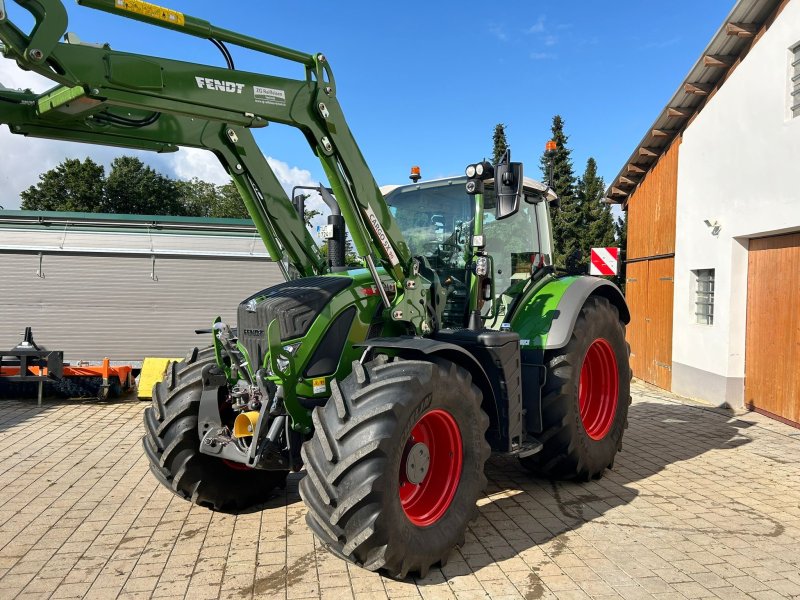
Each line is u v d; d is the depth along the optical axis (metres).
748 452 5.63
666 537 3.68
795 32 6.26
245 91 3.09
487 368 3.89
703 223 8.09
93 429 6.76
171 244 10.37
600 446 4.82
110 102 2.74
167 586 3.06
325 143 3.40
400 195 4.99
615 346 5.11
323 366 3.51
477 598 2.94
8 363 8.68
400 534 2.94
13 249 9.81
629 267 11.19
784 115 6.44
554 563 3.33
